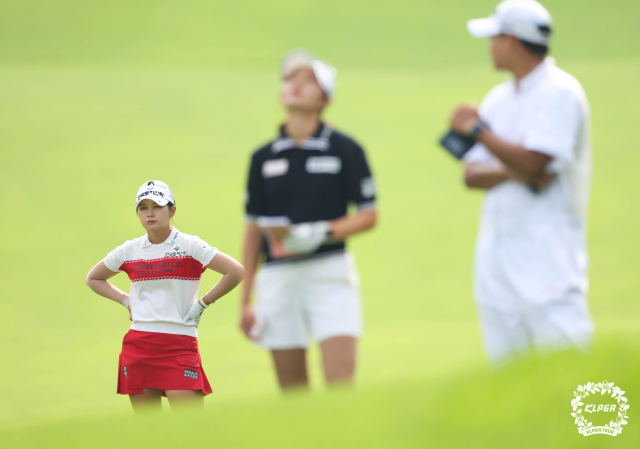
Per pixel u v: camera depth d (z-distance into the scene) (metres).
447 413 9.08
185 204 79.88
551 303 17.98
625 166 88.44
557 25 185.38
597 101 116.50
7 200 79.19
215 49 172.38
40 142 99.50
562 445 8.12
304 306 19.50
